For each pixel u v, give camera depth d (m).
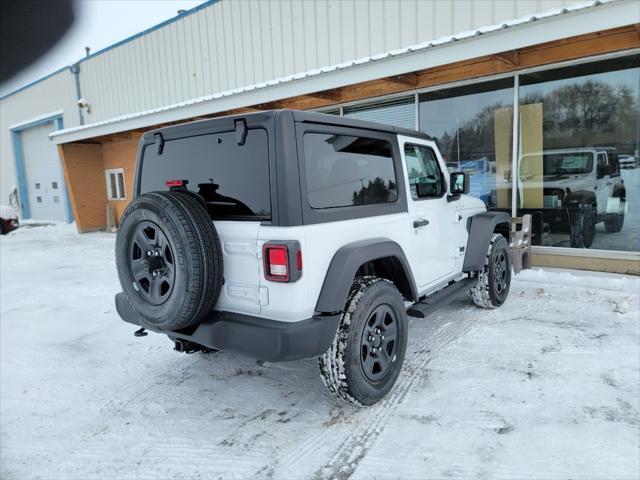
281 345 2.50
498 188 7.25
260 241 2.60
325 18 8.87
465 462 2.46
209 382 3.54
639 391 3.13
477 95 7.25
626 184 6.12
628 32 5.68
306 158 2.69
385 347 3.08
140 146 3.36
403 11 7.75
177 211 2.57
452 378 3.41
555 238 6.80
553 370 3.47
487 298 4.79
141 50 12.95
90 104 15.24
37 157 19.41
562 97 6.49
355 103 8.64
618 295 5.27
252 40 10.24
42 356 4.16
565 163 6.59
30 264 9.27
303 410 3.07
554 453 2.50
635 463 2.39
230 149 2.79
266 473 2.44
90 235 13.91
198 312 2.65
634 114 5.97
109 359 4.06
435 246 3.99
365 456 2.54
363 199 3.12
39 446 2.76
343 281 2.70
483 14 6.87
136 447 2.72
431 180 4.05
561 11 4.92
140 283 2.83
